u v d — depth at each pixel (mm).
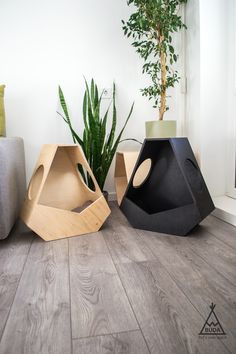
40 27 2047
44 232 1368
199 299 834
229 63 1862
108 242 1351
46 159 1449
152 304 814
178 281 947
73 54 2117
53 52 2088
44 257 1181
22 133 2111
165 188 1557
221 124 1926
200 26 1799
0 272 1044
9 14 1994
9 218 1347
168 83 1907
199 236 1395
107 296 863
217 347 641
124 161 1801
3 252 1240
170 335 682
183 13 1999
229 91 1889
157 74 2109
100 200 1542
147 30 1875
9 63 2035
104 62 2166
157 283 937
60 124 2146
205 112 1883
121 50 2180
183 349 636
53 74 2102
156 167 1619
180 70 2102
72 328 718
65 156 1749
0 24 1989
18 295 880
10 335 697
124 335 687
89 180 1915
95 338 679
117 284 937
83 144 1894
